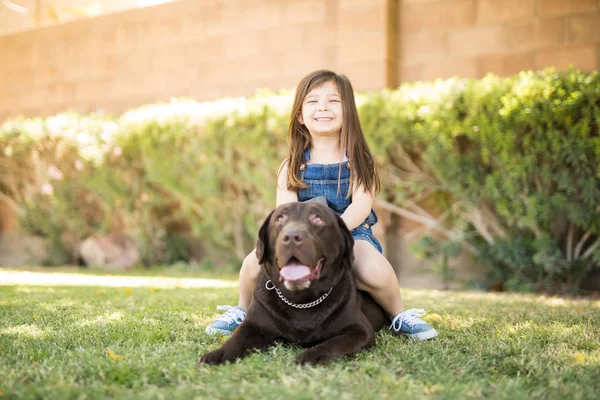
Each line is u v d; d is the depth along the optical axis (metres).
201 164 8.88
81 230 10.26
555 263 6.55
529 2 7.73
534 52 7.70
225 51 10.06
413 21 8.53
